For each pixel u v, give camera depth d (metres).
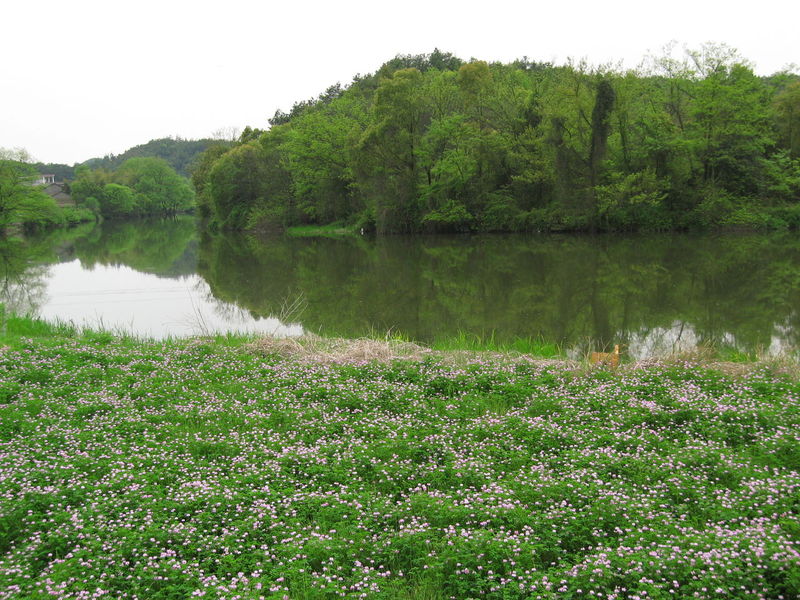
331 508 7.64
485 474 8.51
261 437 10.23
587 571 6.01
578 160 53.78
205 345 17.30
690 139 52.78
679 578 5.97
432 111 65.44
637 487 8.03
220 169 92.62
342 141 75.50
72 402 12.26
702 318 23.20
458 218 60.69
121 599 6.02
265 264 47.09
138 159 179.62
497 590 6.06
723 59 54.50
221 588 6.05
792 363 13.45
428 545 6.84
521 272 36.94
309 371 14.19
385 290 33.03
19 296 33.03
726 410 10.18
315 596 6.11
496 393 12.38
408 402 11.95
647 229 54.69
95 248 66.06
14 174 81.12
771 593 5.73
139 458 9.27
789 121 59.62
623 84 52.75
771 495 7.36
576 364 14.38
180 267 46.81
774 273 32.88
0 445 9.82
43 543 7.02
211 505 7.73
